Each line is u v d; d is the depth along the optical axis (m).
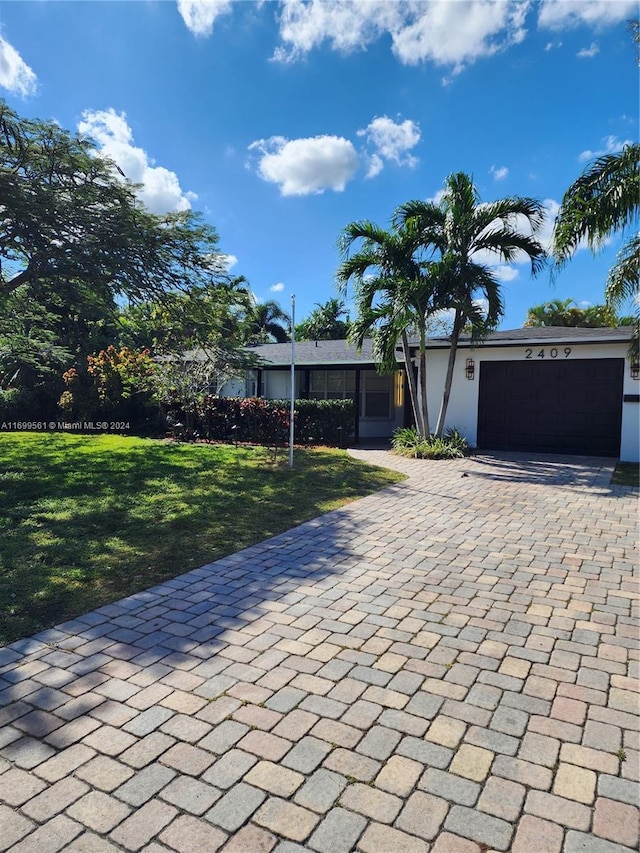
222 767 2.20
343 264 12.16
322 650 3.21
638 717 2.56
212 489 7.79
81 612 3.74
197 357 14.79
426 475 9.52
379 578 4.44
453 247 11.66
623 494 7.91
